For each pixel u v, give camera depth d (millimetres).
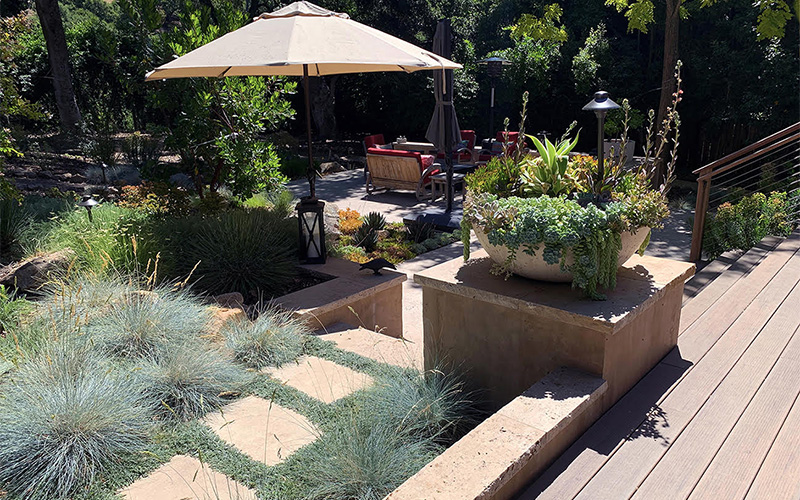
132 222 5340
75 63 18594
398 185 11695
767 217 6523
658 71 16312
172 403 3047
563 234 2646
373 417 2836
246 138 7176
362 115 21766
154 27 7336
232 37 4602
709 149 16062
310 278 5180
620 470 2387
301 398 3162
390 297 4992
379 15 19609
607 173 3082
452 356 3322
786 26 14117
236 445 2723
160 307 3713
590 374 2799
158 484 2424
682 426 2703
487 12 19672
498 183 3223
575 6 17828
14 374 2965
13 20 6305
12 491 2340
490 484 2066
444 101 9758
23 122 16766
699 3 14727
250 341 3650
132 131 19141
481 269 3357
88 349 3211
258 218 5664
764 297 4312
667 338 3402
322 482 2404
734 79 14797
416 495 2021
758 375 3168
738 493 2240
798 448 2527
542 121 18359
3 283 4488
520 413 2504
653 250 8398
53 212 6262
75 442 2506
